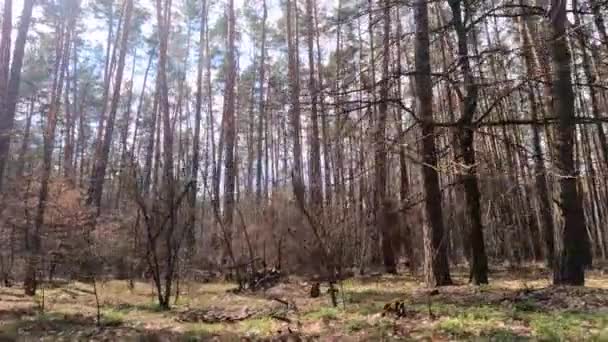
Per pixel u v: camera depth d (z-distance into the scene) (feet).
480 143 53.11
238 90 93.25
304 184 57.52
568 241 30.73
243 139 129.39
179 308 32.09
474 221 36.96
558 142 31.24
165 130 67.31
